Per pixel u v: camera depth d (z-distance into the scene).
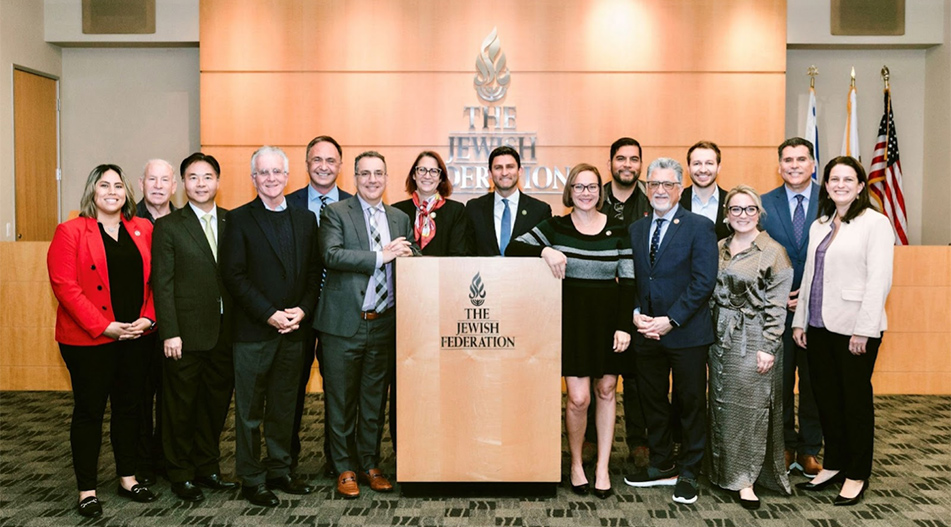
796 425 4.70
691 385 3.22
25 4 6.55
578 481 3.32
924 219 7.03
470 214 3.84
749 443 3.19
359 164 3.25
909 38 6.70
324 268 3.37
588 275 3.18
